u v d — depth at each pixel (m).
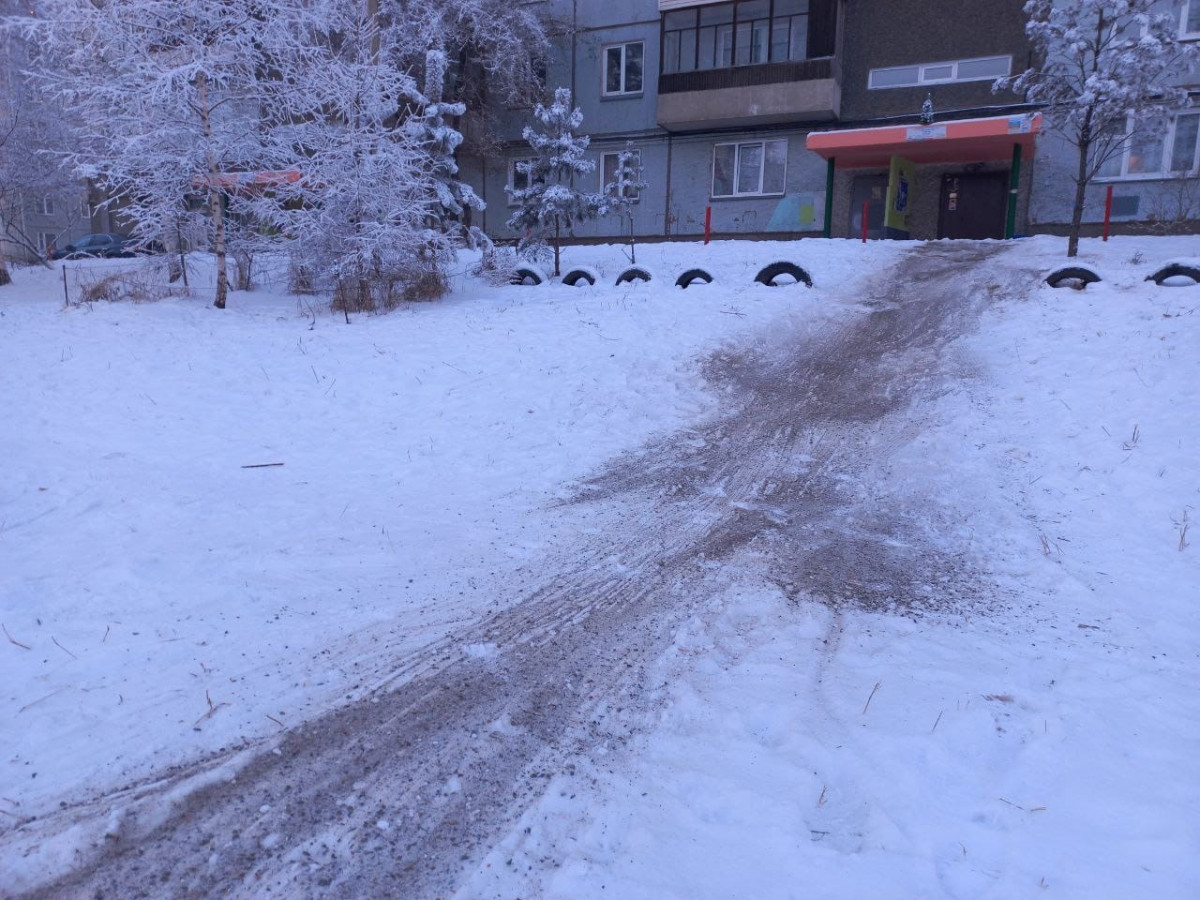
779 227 24.31
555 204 14.54
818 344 10.30
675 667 3.89
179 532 5.14
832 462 6.96
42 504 5.51
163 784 2.89
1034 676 3.80
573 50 25.75
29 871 2.48
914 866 2.62
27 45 14.23
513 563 4.98
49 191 19.62
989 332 9.89
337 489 6.09
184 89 11.56
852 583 4.88
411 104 16.28
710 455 7.09
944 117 22.22
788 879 2.58
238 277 14.48
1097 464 6.35
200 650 3.79
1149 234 19.77
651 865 2.64
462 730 3.32
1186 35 18.98
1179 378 7.44
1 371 8.63
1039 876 2.57
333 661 3.78
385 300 12.66
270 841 2.67
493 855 2.64
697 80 23.67
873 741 3.29
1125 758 3.18
